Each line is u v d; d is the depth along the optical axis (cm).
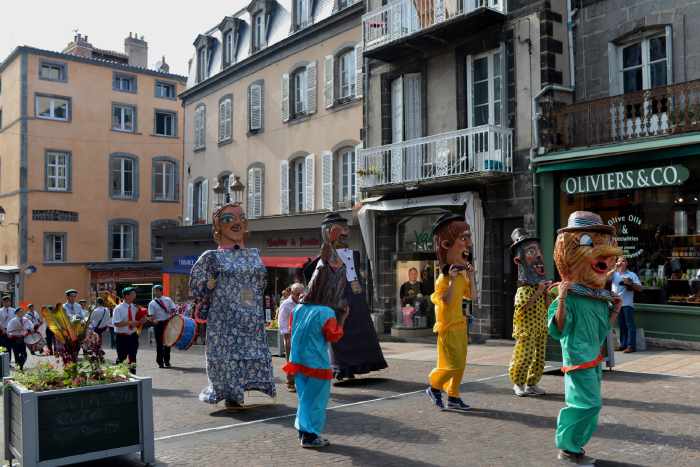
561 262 551
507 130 1495
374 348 1009
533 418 708
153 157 3878
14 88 3569
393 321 1817
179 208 3959
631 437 615
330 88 2102
